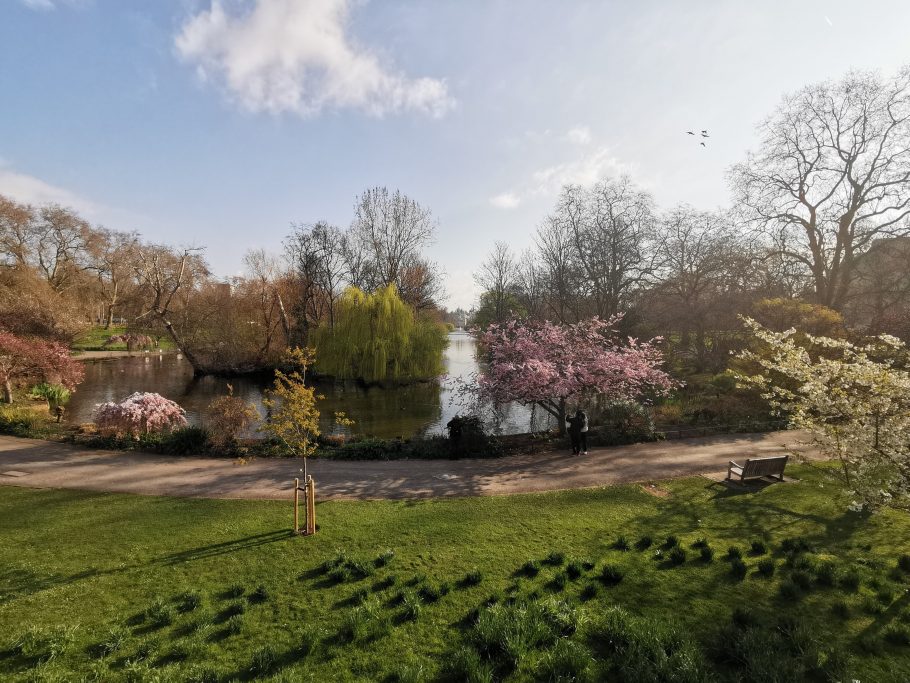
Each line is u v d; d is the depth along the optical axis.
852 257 25.83
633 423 15.20
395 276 39.97
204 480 10.70
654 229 28.84
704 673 4.16
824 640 4.77
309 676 4.26
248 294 36.00
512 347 15.51
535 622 4.90
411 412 22.27
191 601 5.45
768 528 7.78
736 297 26.95
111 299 56.38
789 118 26.27
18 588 5.76
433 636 4.86
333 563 6.42
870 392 6.52
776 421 16.20
